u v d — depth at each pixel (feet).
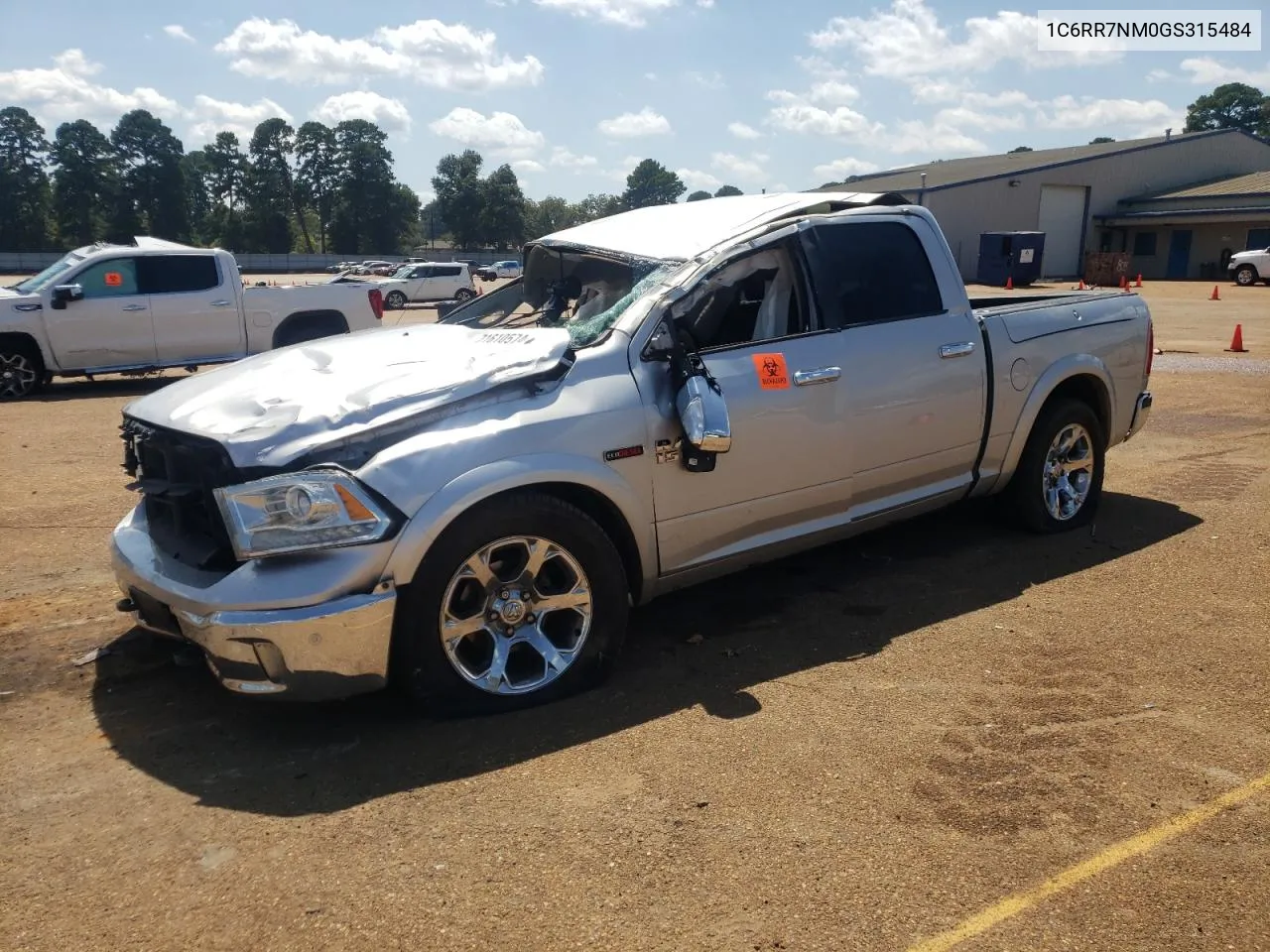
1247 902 8.66
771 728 11.84
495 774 10.94
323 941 8.38
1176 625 14.69
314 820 10.14
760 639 14.57
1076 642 14.19
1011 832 9.72
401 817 10.14
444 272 125.08
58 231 372.38
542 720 12.14
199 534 12.43
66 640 14.90
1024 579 16.75
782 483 14.42
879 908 8.65
